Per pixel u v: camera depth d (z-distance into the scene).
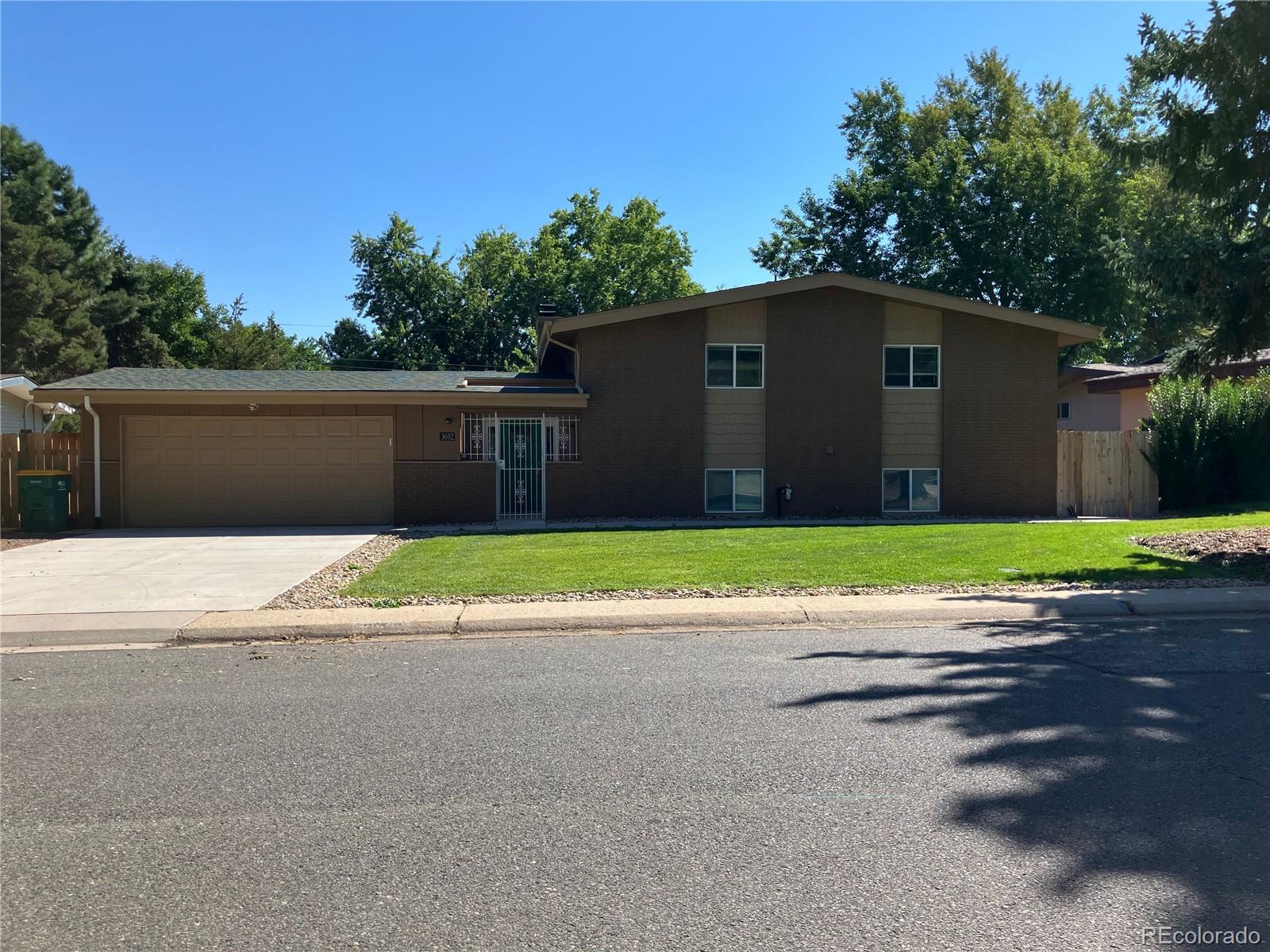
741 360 19.95
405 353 50.28
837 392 20.09
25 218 41.88
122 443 18.66
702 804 4.54
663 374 19.75
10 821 4.40
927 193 38.12
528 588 10.61
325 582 11.48
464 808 4.52
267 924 3.46
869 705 6.18
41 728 5.84
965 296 38.59
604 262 46.53
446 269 50.81
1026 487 20.45
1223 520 16.92
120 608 9.84
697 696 6.47
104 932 3.42
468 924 3.45
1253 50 10.68
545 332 20.45
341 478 19.09
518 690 6.68
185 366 54.38
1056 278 36.66
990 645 8.11
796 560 12.48
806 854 3.98
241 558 13.92
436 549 14.35
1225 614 9.77
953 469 20.28
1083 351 43.75
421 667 7.47
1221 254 11.55
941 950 3.24
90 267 44.44
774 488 19.97
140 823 4.38
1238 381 22.30
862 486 20.14
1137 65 11.98
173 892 3.71
